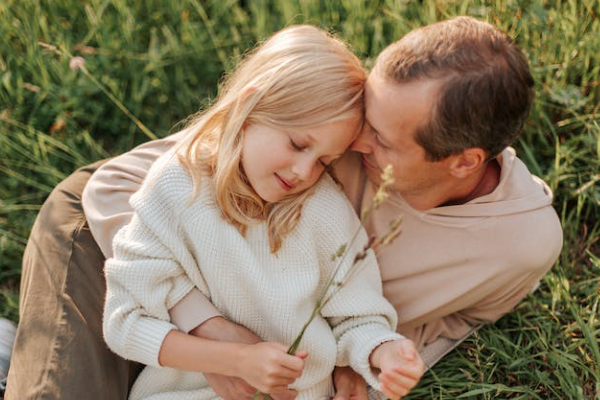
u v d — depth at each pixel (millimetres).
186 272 1771
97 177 2080
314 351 1768
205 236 1723
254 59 1688
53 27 2889
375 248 1914
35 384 1799
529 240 1820
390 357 1665
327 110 1575
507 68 1559
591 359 2072
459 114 1534
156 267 1719
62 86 2781
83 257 1997
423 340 2049
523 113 1625
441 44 1551
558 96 2467
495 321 2168
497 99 1548
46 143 2719
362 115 1627
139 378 1938
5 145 2656
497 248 1839
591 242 2379
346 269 1788
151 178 1770
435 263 1887
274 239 1737
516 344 2182
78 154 2625
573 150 2525
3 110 2760
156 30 2938
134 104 2791
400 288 1950
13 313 2369
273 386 1633
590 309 2221
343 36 2748
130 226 1781
